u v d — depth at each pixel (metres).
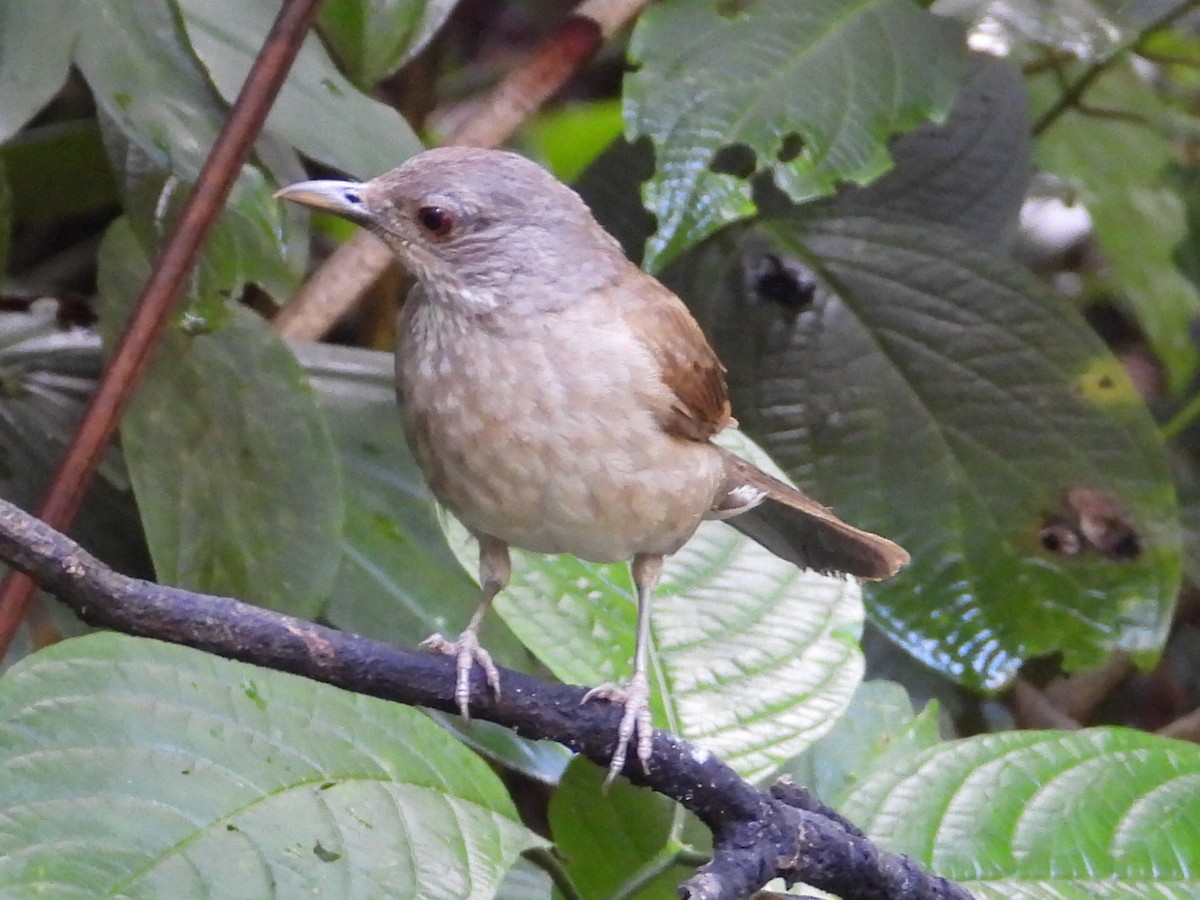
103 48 6.51
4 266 8.57
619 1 9.28
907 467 9.80
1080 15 9.52
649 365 7.06
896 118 7.99
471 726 7.62
